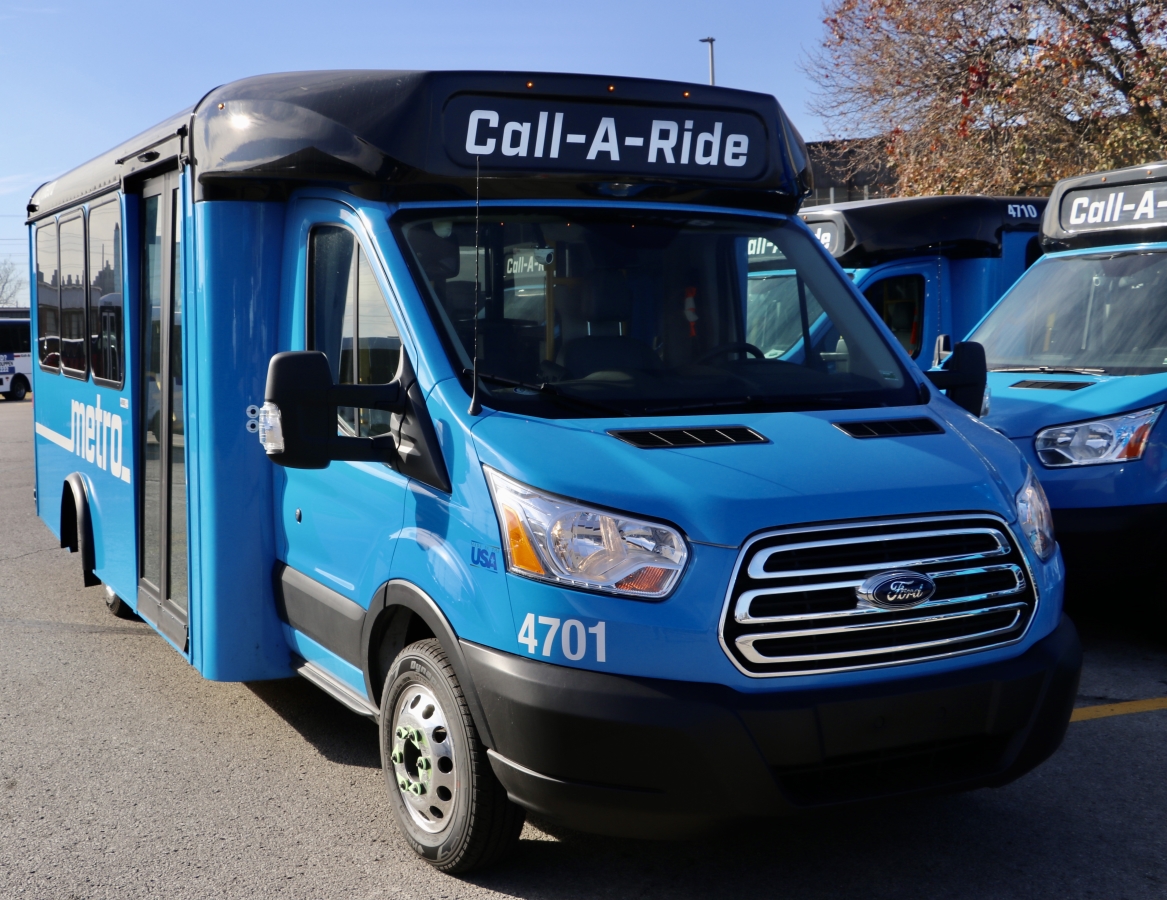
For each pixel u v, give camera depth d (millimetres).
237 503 4895
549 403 3838
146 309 5914
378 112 4203
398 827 4352
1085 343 7230
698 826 3271
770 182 4754
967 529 3459
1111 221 7633
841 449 3613
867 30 20797
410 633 4152
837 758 3332
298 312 4691
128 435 6203
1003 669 3484
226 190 4734
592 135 4418
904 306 10680
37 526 11242
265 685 6168
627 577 3271
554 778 3322
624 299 4312
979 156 19656
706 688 3225
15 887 3906
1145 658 6344
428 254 4129
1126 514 6188
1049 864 3971
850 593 3314
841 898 3766
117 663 6578
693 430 3691
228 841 4250
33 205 8969
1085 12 17703
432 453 3758
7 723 5582
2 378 37531
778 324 4508
